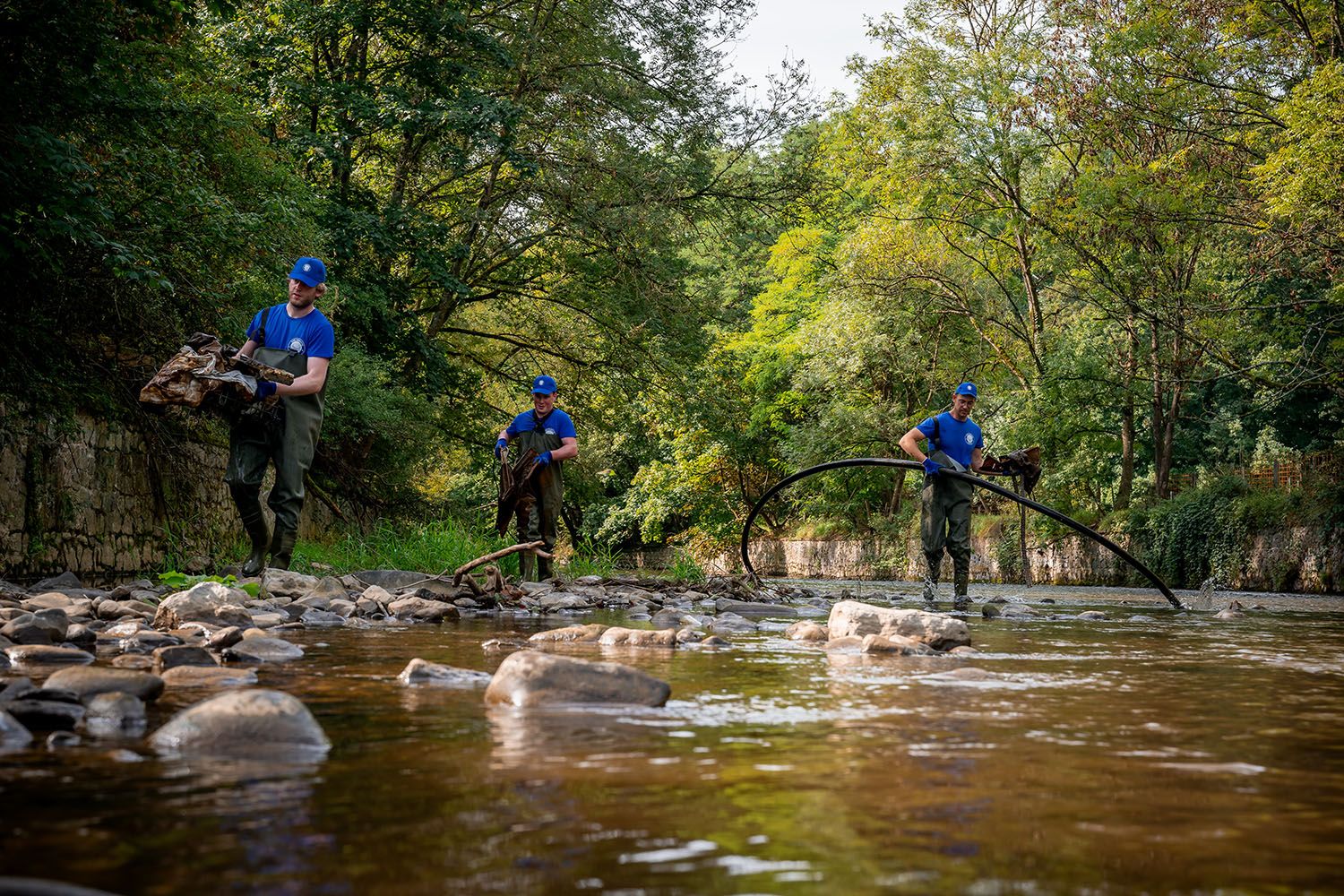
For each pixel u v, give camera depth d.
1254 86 22.08
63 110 8.02
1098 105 23.83
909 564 33.28
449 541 11.24
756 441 39.84
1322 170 16.72
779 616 8.18
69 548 8.41
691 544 42.28
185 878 1.37
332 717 2.70
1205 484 26.30
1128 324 25.95
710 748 2.32
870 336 32.66
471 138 17.80
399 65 18.17
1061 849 1.58
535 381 10.12
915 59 28.05
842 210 22.08
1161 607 10.41
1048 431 27.38
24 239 7.76
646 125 20.22
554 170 19.77
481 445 23.64
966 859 1.52
